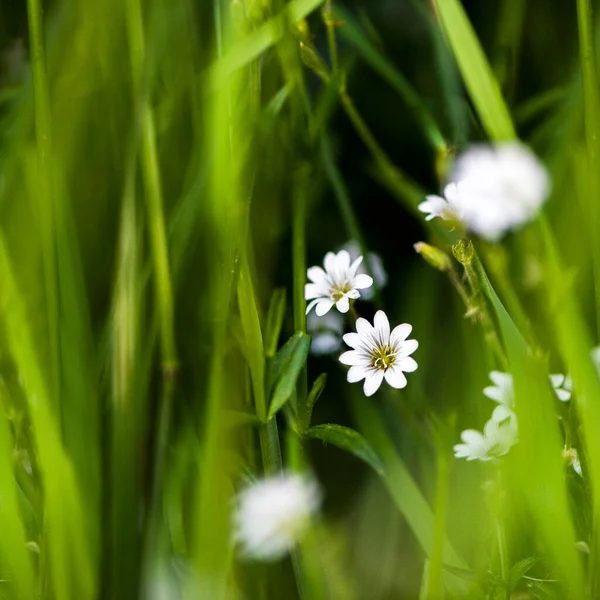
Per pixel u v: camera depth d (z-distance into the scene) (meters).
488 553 0.50
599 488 0.48
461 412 0.53
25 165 0.53
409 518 0.50
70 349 0.50
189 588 0.49
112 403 0.50
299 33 0.52
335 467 0.53
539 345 0.51
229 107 0.51
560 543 0.48
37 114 0.50
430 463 0.52
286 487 0.49
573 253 0.53
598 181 0.50
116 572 0.49
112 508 0.50
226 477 0.49
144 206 0.52
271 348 0.51
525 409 0.49
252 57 0.51
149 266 0.52
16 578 0.49
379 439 0.52
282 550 0.50
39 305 0.51
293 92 0.53
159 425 0.51
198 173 0.53
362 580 0.51
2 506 0.49
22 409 0.50
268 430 0.50
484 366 0.52
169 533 0.50
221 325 0.50
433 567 0.49
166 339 0.51
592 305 0.52
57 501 0.49
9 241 0.52
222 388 0.50
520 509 0.49
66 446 0.50
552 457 0.48
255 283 0.53
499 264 0.51
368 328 0.50
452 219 0.51
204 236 0.53
